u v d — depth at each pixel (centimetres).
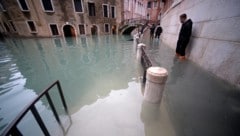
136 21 2744
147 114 265
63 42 1641
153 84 250
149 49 815
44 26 2097
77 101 361
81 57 902
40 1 1945
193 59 480
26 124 286
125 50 1063
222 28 333
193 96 283
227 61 304
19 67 711
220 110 234
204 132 195
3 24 2464
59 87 214
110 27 2958
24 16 1967
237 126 200
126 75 529
